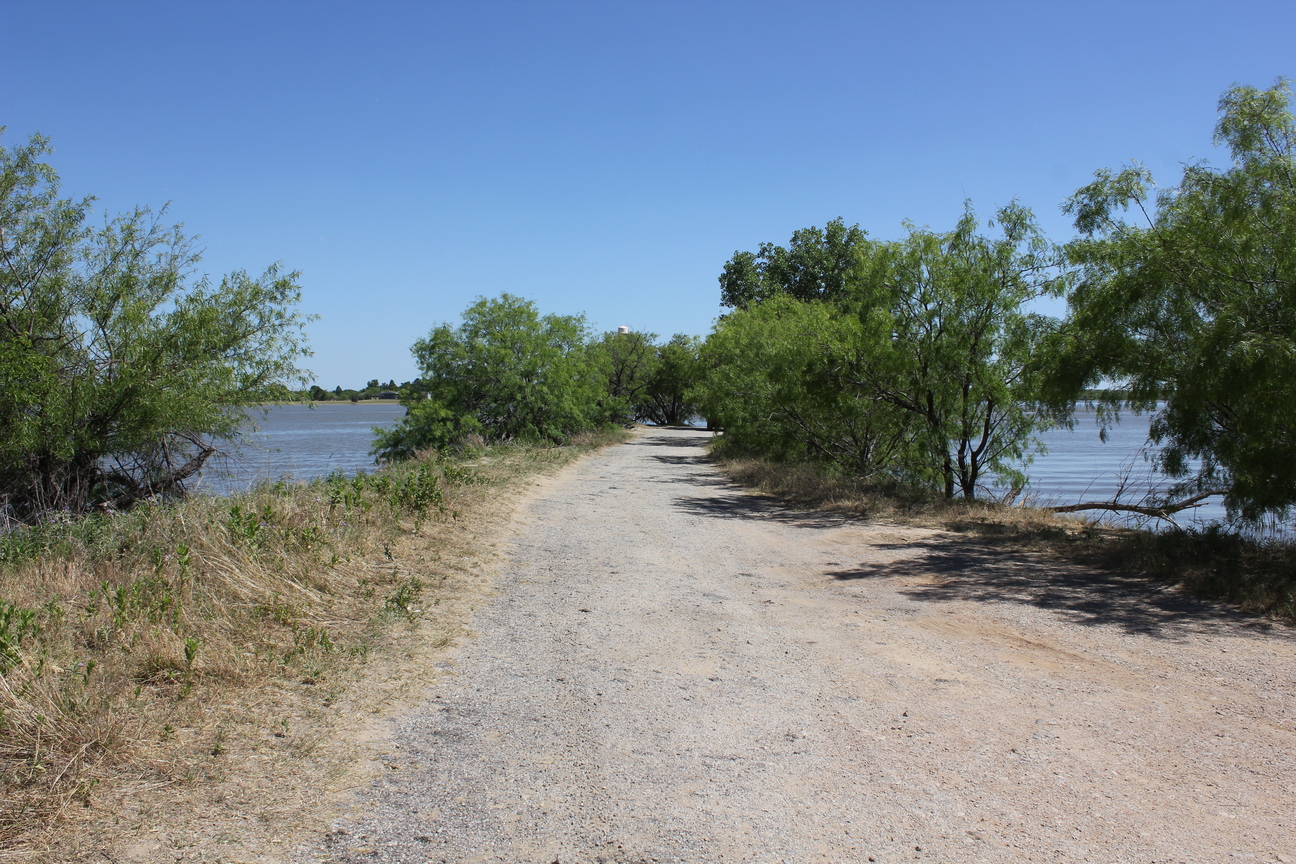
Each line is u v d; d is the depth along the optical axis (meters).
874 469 19.20
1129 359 10.51
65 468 13.12
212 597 5.60
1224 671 5.46
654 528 12.22
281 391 15.64
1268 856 3.12
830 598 7.82
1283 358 7.90
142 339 13.34
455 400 27.69
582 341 35.00
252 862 2.91
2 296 12.93
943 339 15.36
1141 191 10.92
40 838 2.91
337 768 3.74
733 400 24.83
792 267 50.44
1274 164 9.11
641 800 3.57
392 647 5.59
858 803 3.57
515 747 4.13
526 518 12.50
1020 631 6.55
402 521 9.58
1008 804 3.57
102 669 4.27
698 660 5.76
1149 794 3.67
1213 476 9.99
